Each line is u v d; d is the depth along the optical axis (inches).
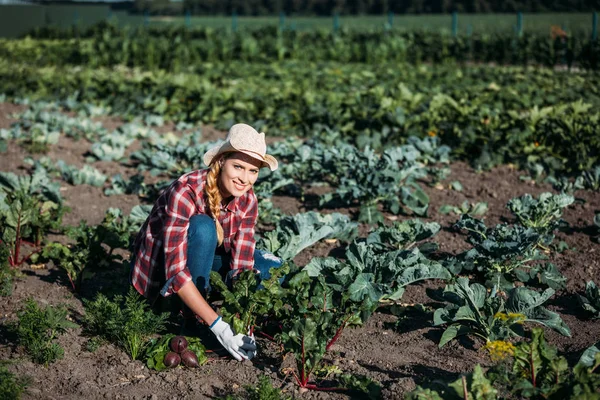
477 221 209.2
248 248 163.5
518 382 130.6
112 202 283.7
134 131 396.2
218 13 2645.2
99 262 203.9
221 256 170.1
